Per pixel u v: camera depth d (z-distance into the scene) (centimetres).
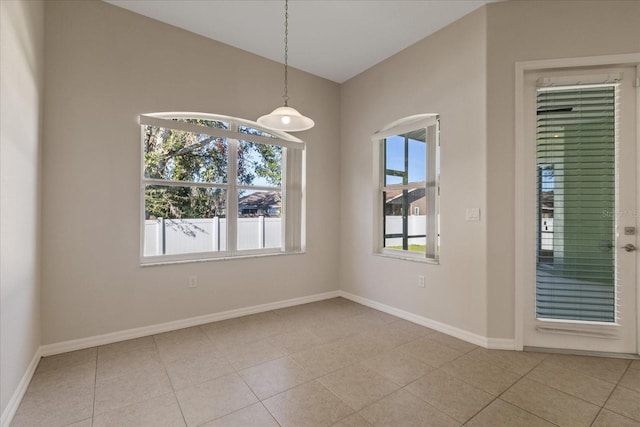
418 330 298
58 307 245
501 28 256
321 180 405
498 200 258
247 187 355
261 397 188
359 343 268
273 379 208
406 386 200
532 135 256
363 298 385
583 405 180
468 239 274
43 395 189
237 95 334
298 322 319
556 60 245
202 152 326
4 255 162
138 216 281
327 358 239
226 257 334
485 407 178
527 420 167
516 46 253
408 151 348
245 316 338
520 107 252
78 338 253
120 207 272
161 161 303
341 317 335
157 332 288
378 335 286
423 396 189
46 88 240
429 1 260
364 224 386
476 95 269
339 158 423
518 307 253
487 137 260
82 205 255
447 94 293
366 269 382
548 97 256
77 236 253
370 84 378
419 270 317
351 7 269
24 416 170
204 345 262
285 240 380
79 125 253
